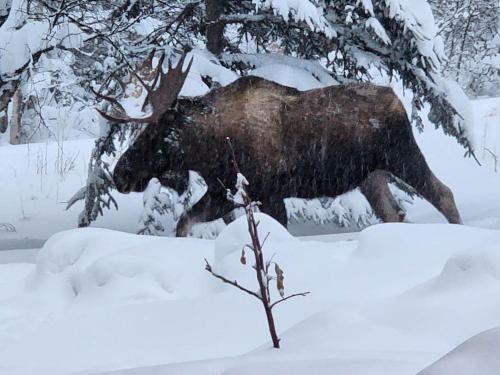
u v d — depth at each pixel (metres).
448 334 5.12
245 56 21.73
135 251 10.60
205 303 8.49
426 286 6.76
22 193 25.48
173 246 10.77
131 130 19.27
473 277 6.44
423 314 5.39
